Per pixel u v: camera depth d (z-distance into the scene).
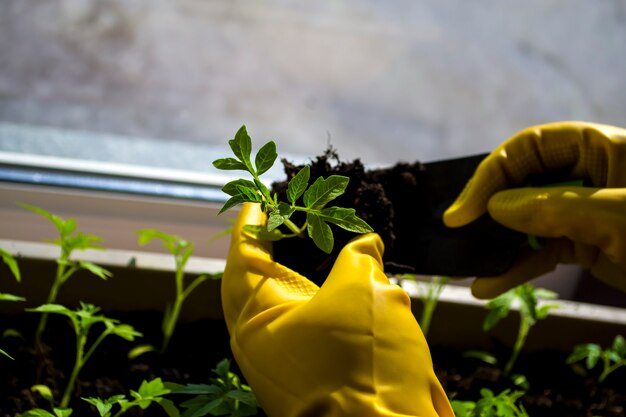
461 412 0.85
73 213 1.04
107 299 0.98
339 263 0.74
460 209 0.86
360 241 0.76
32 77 1.64
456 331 1.04
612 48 1.94
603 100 1.77
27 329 0.95
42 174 1.02
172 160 1.23
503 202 0.84
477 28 2.06
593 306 1.08
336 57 1.95
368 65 1.94
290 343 0.71
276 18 2.04
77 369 0.86
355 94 1.85
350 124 1.74
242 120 1.69
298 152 1.61
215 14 2.01
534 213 0.82
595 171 0.83
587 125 0.83
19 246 0.97
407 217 0.89
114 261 0.98
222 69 1.84
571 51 1.94
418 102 1.84
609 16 2.02
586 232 0.81
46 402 0.87
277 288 0.75
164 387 0.82
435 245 0.89
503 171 0.86
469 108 1.79
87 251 0.99
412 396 0.69
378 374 0.69
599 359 1.05
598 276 0.89
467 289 1.06
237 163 0.74
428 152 1.67
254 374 0.72
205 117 1.67
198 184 1.06
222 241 1.08
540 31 2.03
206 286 0.99
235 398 0.80
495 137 1.72
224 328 0.99
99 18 1.89
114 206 1.04
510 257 0.86
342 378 0.69
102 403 0.79
